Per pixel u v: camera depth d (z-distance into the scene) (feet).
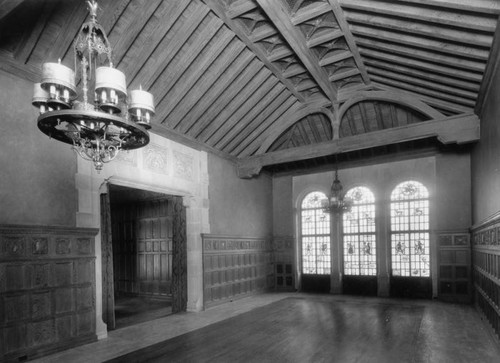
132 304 41.06
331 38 27.53
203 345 23.38
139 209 47.26
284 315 32.30
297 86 36.58
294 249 51.01
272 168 52.49
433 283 41.50
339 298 42.34
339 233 48.39
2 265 20.58
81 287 25.22
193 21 25.09
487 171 27.48
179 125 34.47
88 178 26.61
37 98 13.73
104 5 21.67
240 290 43.73
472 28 21.20
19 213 21.93
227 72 31.27
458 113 33.32
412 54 26.45
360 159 47.70
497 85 22.36
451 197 40.73
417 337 24.16
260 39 28.22
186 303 36.65
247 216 46.70
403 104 34.86
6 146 21.50
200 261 37.37
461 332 25.40
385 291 44.42
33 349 21.76
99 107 12.90
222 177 42.16
